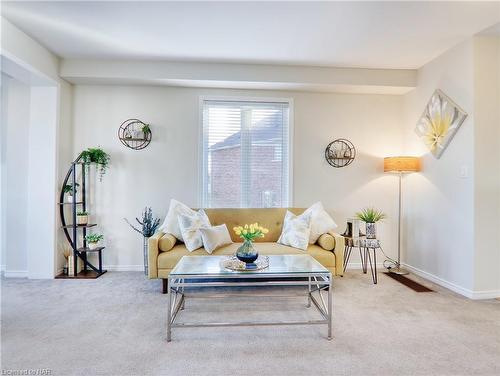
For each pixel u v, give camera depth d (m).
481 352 1.95
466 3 2.37
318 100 3.99
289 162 3.94
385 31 2.83
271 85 3.72
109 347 1.98
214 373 1.72
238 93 3.89
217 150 3.90
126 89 3.78
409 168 3.59
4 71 3.04
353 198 4.02
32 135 3.46
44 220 3.45
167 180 3.82
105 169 3.75
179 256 2.96
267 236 3.57
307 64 3.60
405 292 3.06
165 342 2.05
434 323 2.36
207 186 3.89
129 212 3.78
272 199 3.97
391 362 1.83
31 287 3.13
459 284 3.06
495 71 2.94
